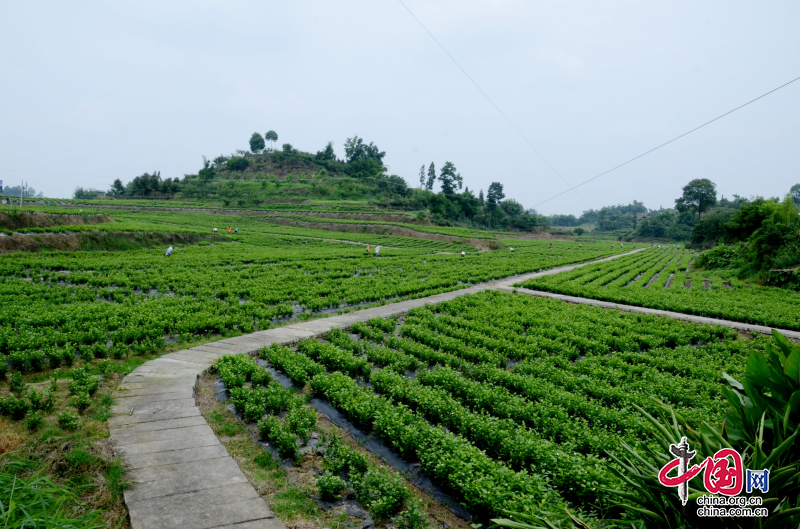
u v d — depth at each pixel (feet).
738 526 13.71
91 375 46.70
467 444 31.96
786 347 15.51
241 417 39.22
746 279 150.30
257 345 59.57
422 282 119.85
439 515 27.78
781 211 170.40
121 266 125.90
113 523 24.14
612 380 50.01
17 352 46.83
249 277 121.80
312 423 37.37
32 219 166.30
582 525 17.34
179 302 82.58
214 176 572.10
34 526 18.34
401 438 34.01
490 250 258.16
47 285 95.04
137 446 31.91
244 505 26.04
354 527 25.61
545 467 30.40
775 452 13.35
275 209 415.44
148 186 490.90
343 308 90.12
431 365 56.29
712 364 55.21
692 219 565.94
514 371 52.90
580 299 104.42
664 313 90.94
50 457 28.50
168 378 46.21
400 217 384.27
